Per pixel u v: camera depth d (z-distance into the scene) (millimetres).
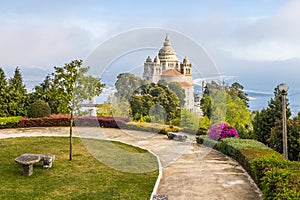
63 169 7371
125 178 6715
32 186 6113
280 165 5289
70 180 6527
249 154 7535
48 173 7016
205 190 5965
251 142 9008
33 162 6762
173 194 5793
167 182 6520
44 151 9383
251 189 5965
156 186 6176
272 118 9734
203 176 6914
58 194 5691
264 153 7562
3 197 5480
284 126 6797
